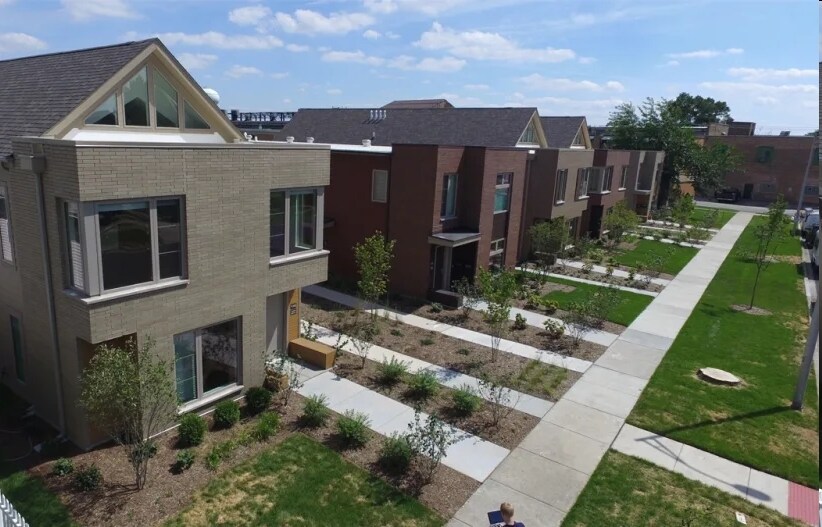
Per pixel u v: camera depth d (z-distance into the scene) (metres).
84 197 9.40
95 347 10.74
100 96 11.03
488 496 10.21
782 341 19.41
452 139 31.36
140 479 9.79
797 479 11.20
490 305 17.11
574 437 12.45
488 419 13.01
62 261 10.30
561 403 14.05
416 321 19.62
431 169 20.69
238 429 11.91
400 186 21.55
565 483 10.74
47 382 11.51
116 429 10.41
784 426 13.30
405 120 34.91
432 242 21.16
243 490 9.92
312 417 12.18
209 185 11.58
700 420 13.45
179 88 12.53
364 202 22.67
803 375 13.98
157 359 11.21
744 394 14.98
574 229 34.75
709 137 69.12
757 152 66.81
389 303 21.34
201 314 11.94
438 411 13.27
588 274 27.91
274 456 11.01
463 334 18.67
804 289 26.78
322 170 14.61
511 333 18.98
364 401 13.54
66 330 10.60
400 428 12.33
